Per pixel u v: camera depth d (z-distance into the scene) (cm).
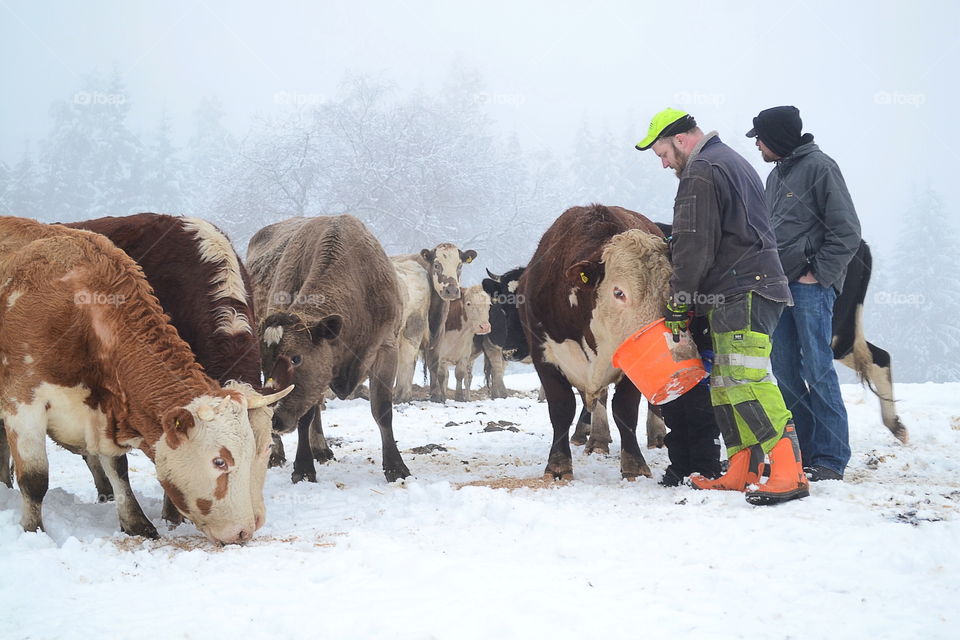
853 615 332
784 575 377
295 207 4688
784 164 656
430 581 386
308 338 658
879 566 383
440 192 4712
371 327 731
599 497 560
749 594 358
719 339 545
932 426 936
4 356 492
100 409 507
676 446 612
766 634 319
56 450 866
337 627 336
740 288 538
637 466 645
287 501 614
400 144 4762
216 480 478
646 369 548
